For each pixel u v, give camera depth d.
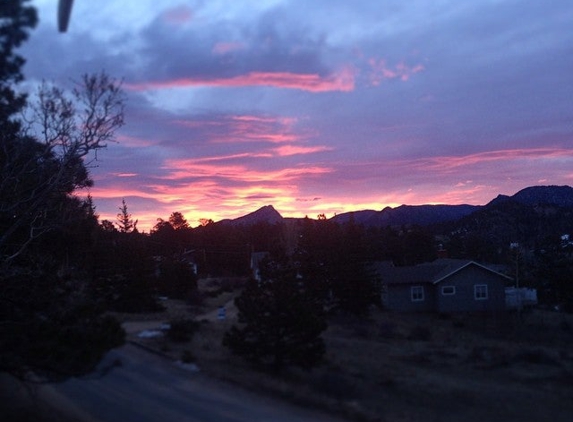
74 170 15.12
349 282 41.75
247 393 16.17
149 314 37.03
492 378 23.09
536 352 28.81
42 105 15.23
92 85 17.42
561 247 73.06
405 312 50.25
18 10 14.20
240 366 20.69
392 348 29.81
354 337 33.38
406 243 86.44
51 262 16.55
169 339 24.66
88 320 14.59
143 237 60.94
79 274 20.50
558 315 50.09
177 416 13.84
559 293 63.31
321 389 17.20
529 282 64.50
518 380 22.77
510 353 29.42
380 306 46.34
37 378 16.11
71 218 16.86
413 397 18.03
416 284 50.97
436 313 49.84
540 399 18.83
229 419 13.59
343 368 22.78
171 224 92.38
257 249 93.19
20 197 14.95
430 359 27.16
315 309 24.39
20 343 13.28
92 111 16.45
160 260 59.28
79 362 13.61
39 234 15.57
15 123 14.58
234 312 42.56
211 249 90.56
